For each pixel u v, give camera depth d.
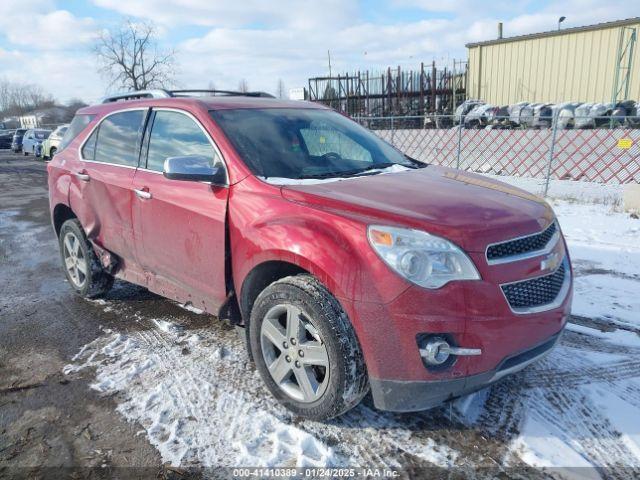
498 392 3.08
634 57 19.09
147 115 4.00
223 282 3.22
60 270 5.84
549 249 2.73
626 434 2.67
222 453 2.62
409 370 2.45
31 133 27.34
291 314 2.77
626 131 11.55
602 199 9.09
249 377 3.32
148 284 4.00
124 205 3.95
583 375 3.25
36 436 2.79
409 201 2.75
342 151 3.77
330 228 2.61
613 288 4.75
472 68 23.61
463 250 2.43
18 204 10.99
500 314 2.45
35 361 3.62
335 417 2.85
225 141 3.33
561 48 20.83
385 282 2.42
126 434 2.79
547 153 12.75
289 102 4.21
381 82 25.16
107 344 3.84
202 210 3.26
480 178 3.57
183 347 3.75
